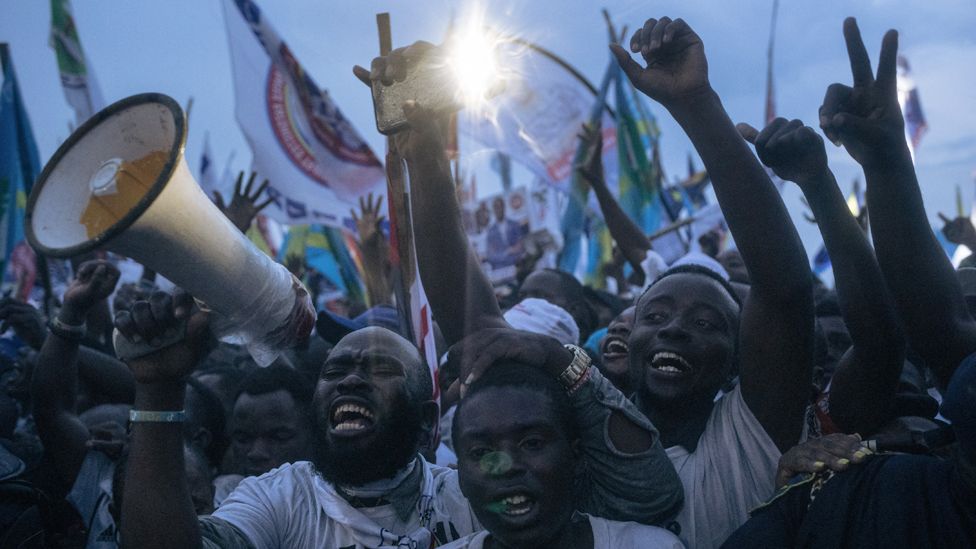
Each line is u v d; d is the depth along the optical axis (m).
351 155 5.11
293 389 3.36
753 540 1.87
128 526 1.88
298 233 7.00
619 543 2.02
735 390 2.42
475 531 2.37
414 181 2.34
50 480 3.26
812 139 2.19
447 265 2.36
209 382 3.96
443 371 3.45
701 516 2.29
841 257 2.28
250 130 5.12
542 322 3.65
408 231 2.39
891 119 2.05
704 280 2.56
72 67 5.55
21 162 5.42
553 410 2.01
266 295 1.83
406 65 2.15
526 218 6.38
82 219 1.68
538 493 1.96
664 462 2.17
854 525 1.80
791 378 2.29
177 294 1.83
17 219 5.39
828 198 2.24
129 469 1.90
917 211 2.07
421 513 2.37
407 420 2.35
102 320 4.50
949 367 2.09
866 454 1.89
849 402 2.35
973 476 1.68
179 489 1.91
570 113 5.47
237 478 3.27
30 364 4.07
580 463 2.11
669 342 2.45
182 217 1.65
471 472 1.99
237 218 4.10
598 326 4.85
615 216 4.62
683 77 2.13
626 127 6.27
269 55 5.09
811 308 2.27
